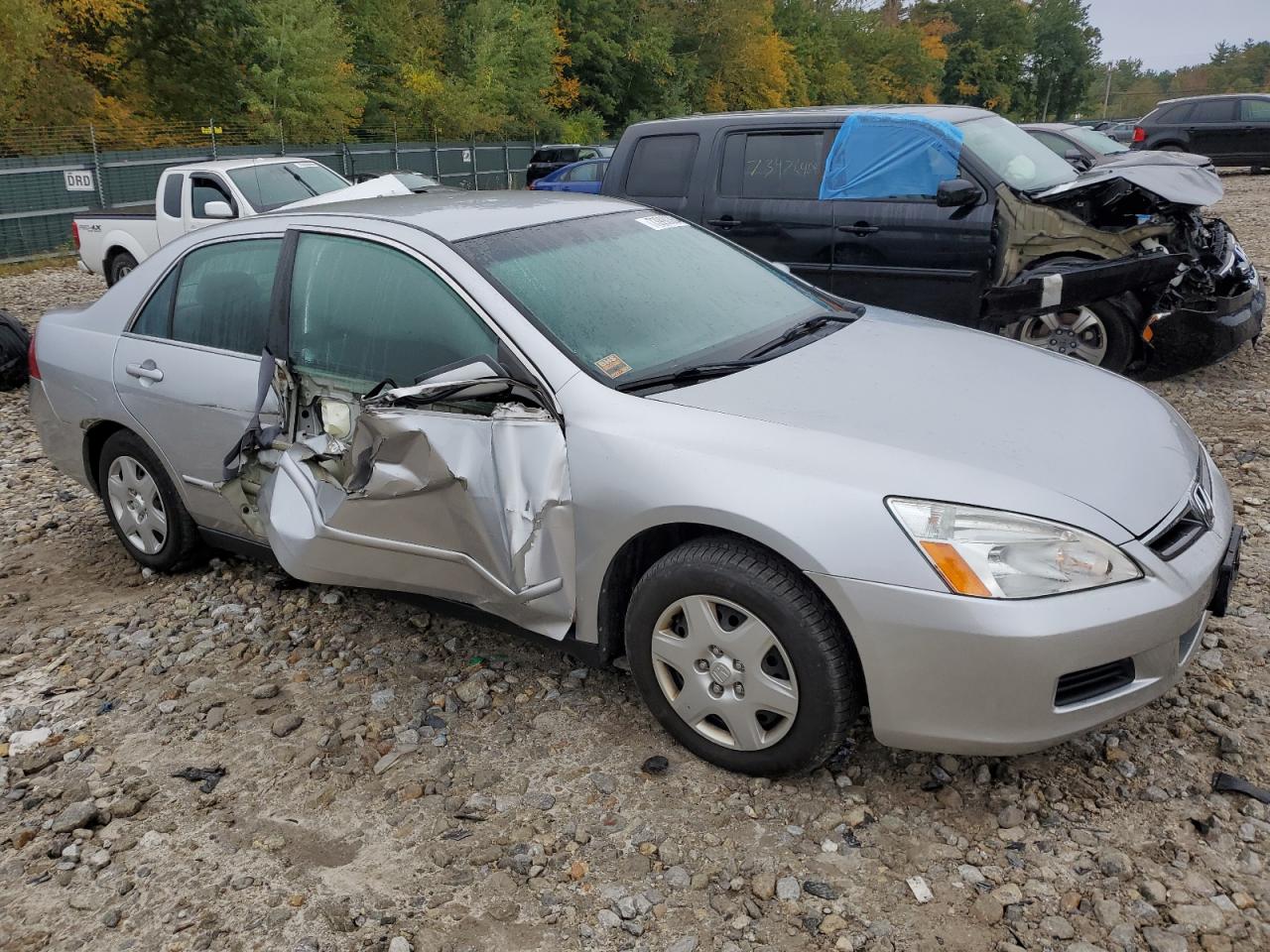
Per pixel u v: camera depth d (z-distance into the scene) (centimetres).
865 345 352
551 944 240
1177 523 274
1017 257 639
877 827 273
